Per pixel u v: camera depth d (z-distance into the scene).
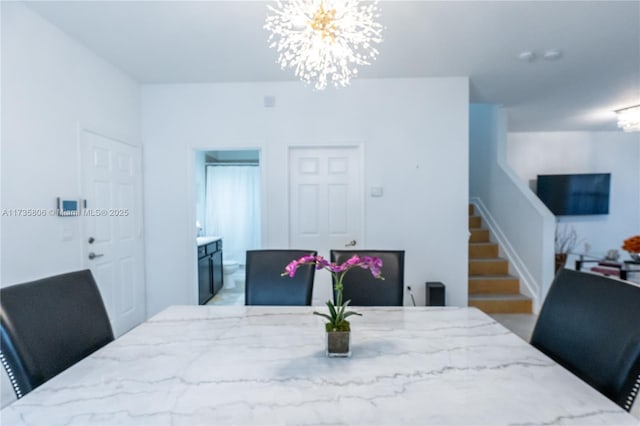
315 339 1.33
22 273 2.00
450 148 3.21
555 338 1.26
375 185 3.26
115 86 2.90
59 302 1.24
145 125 3.32
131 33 2.35
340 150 3.35
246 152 5.90
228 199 5.78
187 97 3.30
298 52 1.75
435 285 3.11
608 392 1.00
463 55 2.72
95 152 2.66
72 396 0.92
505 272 4.04
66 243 2.35
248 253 2.03
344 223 3.38
